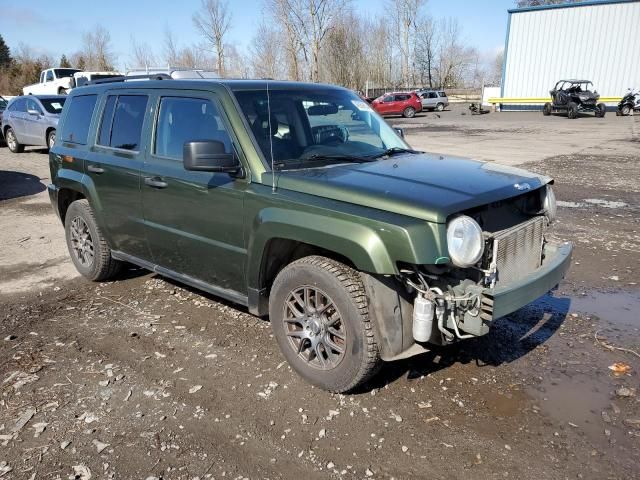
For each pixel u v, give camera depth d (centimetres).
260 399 344
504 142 1872
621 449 294
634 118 2875
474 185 332
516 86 3719
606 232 722
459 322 310
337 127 430
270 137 380
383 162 389
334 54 5988
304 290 348
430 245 289
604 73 3350
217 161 355
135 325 454
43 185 1147
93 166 501
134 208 463
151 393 352
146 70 1513
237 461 288
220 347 412
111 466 286
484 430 311
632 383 360
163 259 458
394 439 304
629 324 450
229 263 392
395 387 355
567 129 2348
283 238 345
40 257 653
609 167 1277
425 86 7956
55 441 306
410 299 326
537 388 354
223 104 389
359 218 307
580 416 324
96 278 552
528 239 356
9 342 426
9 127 1670
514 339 423
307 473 279
